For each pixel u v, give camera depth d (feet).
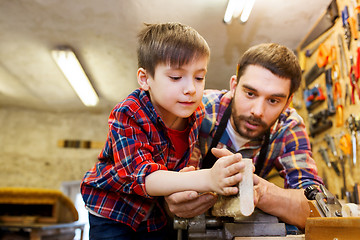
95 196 4.21
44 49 13.83
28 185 20.56
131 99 3.77
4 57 14.55
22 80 16.80
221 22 11.33
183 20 11.30
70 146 20.99
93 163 20.90
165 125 3.83
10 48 13.82
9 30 12.61
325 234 2.52
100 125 21.47
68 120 21.63
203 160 4.92
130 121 3.68
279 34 11.92
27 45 13.57
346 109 8.98
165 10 10.94
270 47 4.25
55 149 21.17
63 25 12.19
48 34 12.80
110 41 13.03
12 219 11.53
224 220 3.23
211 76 14.94
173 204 3.07
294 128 5.00
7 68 15.52
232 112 4.55
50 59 14.64
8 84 17.38
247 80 4.10
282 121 4.96
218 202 3.10
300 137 4.93
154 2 10.62
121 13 11.33
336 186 9.74
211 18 11.16
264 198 3.36
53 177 20.76
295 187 4.48
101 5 11.00
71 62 14.08
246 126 4.28
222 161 2.66
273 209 3.42
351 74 8.46
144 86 3.84
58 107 20.89
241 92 4.22
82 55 14.14
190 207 3.04
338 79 9.32
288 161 4.76
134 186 3.30
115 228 4.17
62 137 21.31
